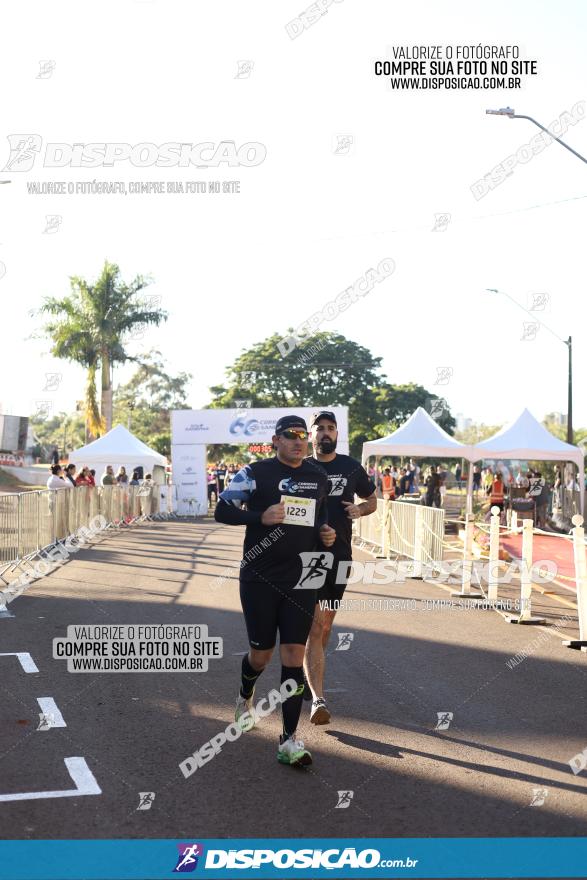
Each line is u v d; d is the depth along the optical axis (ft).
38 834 13.89
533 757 17.79
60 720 20.01
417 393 204.64
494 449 84.28
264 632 17.80
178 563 52.85
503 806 15.19
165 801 15.23
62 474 64.59
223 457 197.57
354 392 203.72
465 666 25.96
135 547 63.77
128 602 36.73
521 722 20.24
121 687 23.04
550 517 100.68
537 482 91.45
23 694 22.22
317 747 18.33
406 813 14.85
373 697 22.33
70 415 329.11
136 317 141.28
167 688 22.99
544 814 14.87
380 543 63.93
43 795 15.42
